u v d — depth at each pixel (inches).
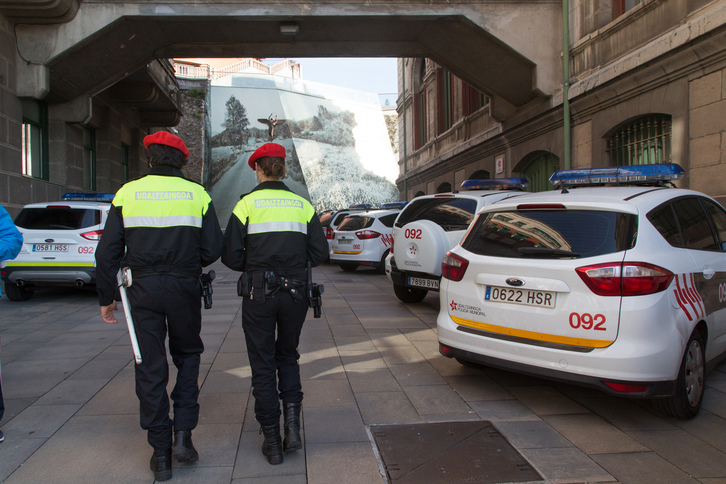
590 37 388.5
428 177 858.8
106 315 110.0
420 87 925.2
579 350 125.7
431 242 255.4
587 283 125.4
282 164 123.1
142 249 105.6
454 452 116.5
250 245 115.2
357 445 120.4
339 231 482.3
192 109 1355.8
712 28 264.8
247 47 477.7
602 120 379.6
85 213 308.3
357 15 406.6
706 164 283.6
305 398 151.3
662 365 119.9
